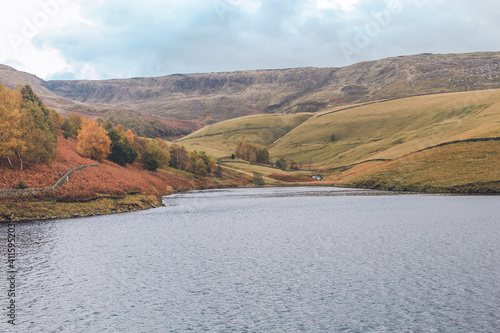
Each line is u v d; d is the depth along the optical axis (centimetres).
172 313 2577
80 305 2719
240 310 2616
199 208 8888
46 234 5219
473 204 8569
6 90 9181
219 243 4728
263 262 3784
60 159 9431
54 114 15275
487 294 2812
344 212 7794
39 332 2311
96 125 12200
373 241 4719
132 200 8619
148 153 15075
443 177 12762
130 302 2770
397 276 3262
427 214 7094
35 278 3303
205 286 3091
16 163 7750
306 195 12575
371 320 2431
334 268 3538
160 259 3931
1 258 3959
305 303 2720
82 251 4284
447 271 3362
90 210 7288
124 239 4969
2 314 2567
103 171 9931
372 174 15825
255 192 14388
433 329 2298
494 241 4550
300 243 4678
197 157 19200
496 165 12469
